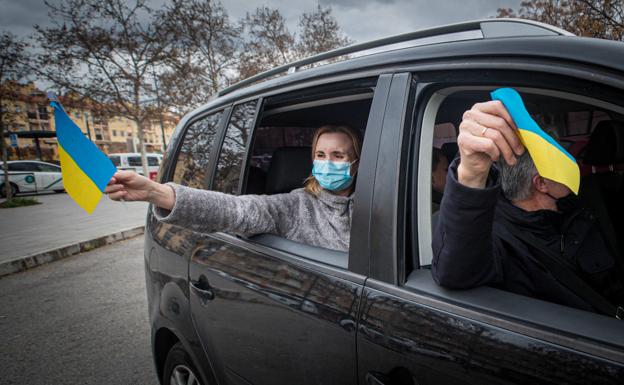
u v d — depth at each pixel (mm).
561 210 1001
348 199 1422
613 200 1357
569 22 8336
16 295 3875
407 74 933
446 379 709
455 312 741
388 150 909
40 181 16609
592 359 585
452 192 706
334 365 918
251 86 1606
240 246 1324
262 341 1131
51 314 3346
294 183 1930
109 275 4422
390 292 843
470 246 715
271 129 2072
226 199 1240
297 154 1953
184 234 1632
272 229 1335
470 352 692
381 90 973
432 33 985
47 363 2559
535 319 667
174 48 16734
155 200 1077
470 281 748
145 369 2457
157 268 1787
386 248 872
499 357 660
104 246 6023
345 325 896
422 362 746
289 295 1056
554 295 843
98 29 15234
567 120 1344
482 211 690
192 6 16406
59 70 14984
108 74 15883
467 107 1395
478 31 908
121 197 1004
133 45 15742
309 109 1804
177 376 1695
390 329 810
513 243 885
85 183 841
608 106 679
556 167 537
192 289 1451
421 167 911
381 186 903
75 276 4441
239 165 1490
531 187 903
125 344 2779
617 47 657
